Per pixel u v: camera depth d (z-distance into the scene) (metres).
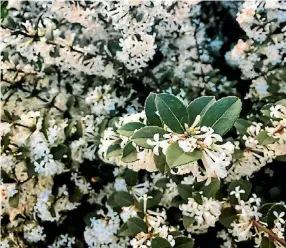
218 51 0.43
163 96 0.22
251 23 0.35
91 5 0.35
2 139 0.34
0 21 0.38
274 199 0.33
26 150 0.34
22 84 0.40
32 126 0.35
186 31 0.39
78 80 0.41
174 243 0.28
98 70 0.38
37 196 0.36
